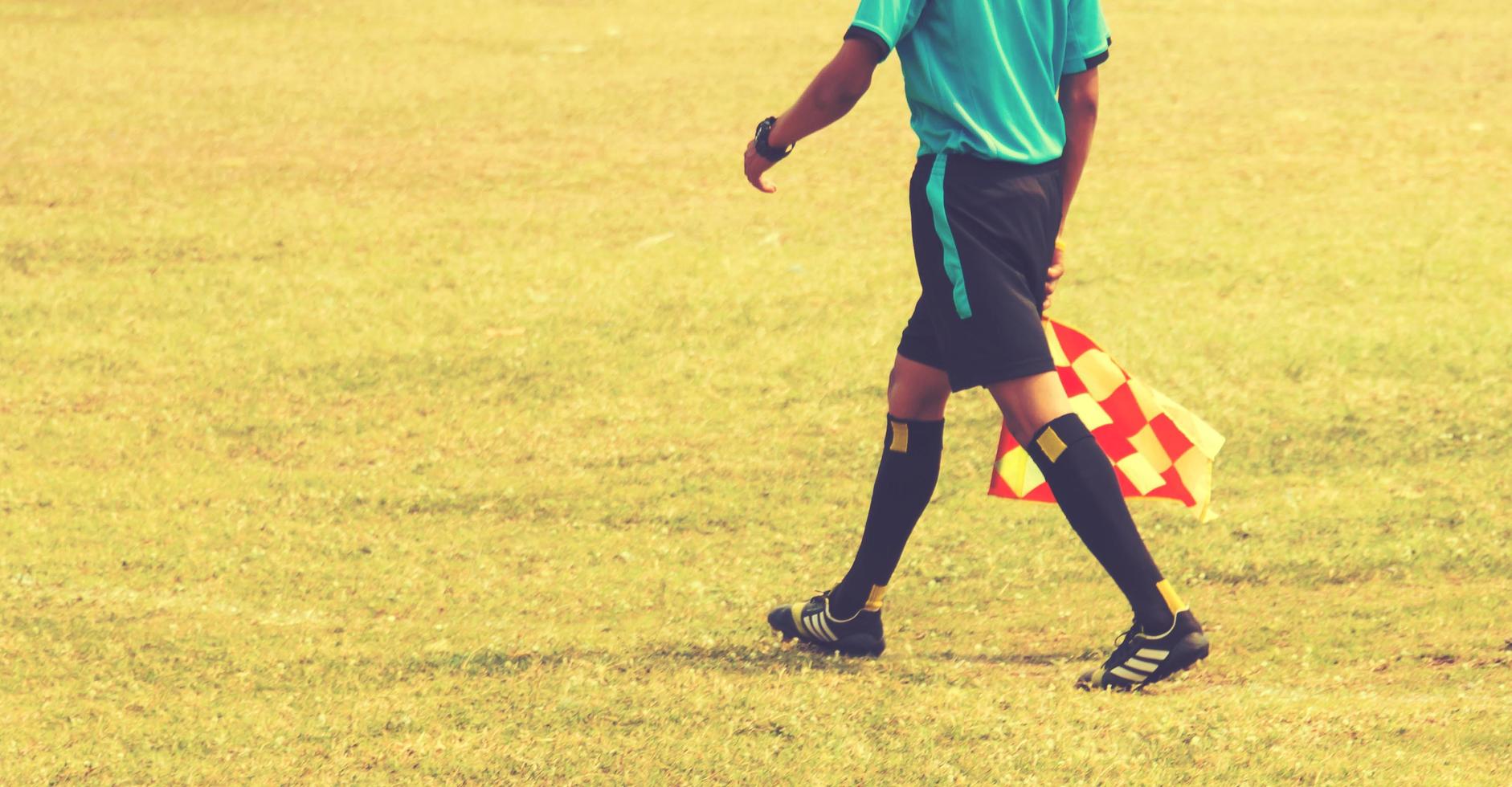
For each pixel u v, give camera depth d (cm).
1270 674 1208
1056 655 1252
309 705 1169
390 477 1714
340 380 2041
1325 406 1873
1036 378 1137
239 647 1281
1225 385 1958
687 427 1864
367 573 1457
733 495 1653
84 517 1593
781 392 1984
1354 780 1002
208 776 1060
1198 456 1255
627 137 3641
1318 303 2312
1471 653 1234
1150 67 4500
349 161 3384
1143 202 2995
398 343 2184
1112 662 1149
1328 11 5516
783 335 2211
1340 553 1459
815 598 1272
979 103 1124
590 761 1062
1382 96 4016
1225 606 1355
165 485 1688
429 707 1156
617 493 1662
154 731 1128
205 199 3033
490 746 1089
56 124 3706
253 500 1647
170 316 2308
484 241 2745
